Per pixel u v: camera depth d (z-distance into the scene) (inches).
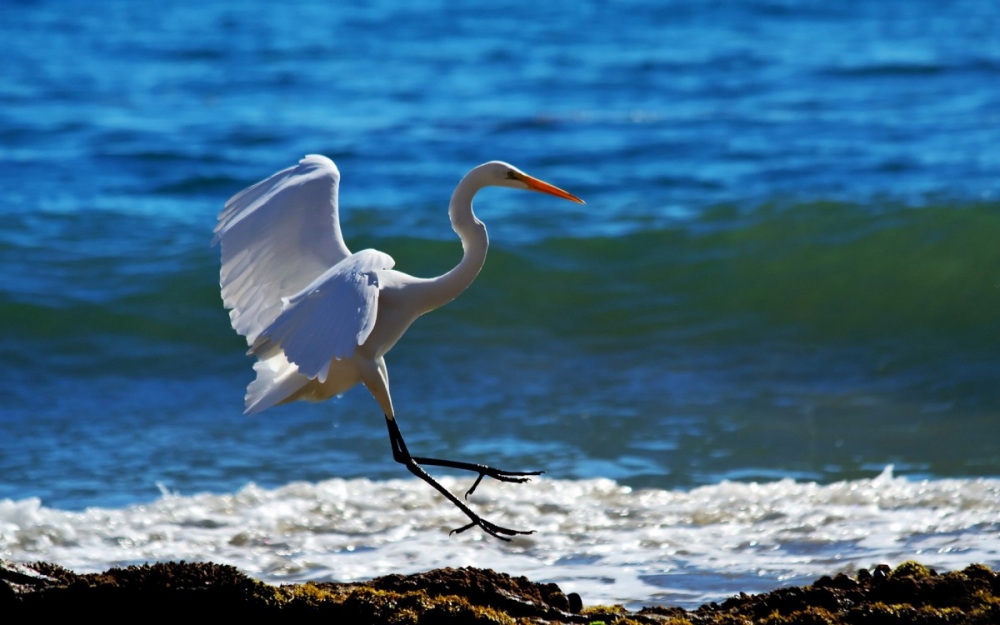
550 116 1086.4
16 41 1547.7
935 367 516.1
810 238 660.7
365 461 414.9
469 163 911.0
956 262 617.6
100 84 1269.7
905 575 253.4
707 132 1000.2
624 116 1080.2
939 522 328.2
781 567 301.4
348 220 730.2
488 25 1646.2
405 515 352.2
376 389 273.0
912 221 665.0
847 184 808.9
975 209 668.1
